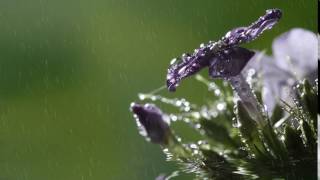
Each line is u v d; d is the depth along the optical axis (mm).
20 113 456
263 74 246
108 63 483
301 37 248
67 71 480
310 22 384
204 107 258
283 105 236
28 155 418
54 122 449
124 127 428
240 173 230
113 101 457
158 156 372
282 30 383
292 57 247
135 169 380
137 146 389
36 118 454
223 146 243
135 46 481
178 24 470
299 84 235
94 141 426
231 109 250
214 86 266
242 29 219
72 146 430
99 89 465
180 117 254
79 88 469
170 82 216
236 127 239
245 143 230
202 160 238
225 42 218
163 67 470
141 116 239
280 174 226
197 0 461
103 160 414
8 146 421
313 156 224
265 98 240
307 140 224
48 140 433
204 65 217
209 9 458
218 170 234
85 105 454
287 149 226
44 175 412
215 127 247
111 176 402
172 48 470
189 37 462
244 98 230
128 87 464
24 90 473
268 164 227
